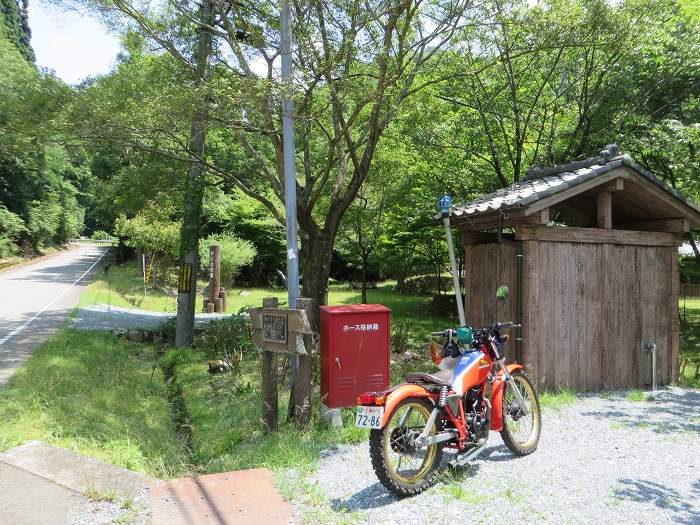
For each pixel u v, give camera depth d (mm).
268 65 10625
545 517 3738
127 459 4910
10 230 41000
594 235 7672
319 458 5000
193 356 10742
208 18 11375
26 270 34844
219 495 4148
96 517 3715
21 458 4688
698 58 12375
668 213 8227
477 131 14461
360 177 11273
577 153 13531
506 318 7770
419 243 19375
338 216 11680
